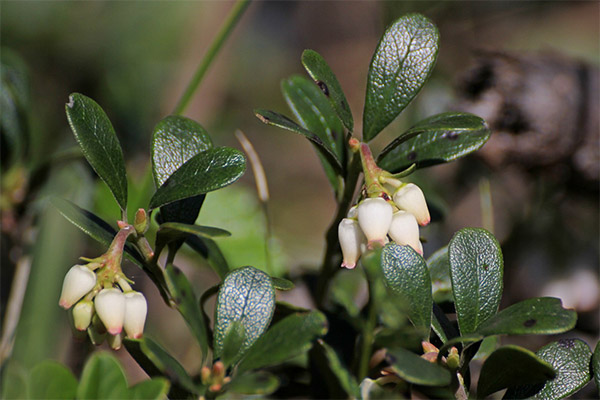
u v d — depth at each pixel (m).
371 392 0.24
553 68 0.37
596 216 0.36
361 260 0.27
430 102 0.42
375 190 0.24
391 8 0.43
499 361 0.23
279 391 0.28
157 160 0.25
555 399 0.23
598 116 0.36
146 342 0.23
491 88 0.37
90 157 0.24
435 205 0.30
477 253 0.24
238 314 0.23
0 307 0.31
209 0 0.47
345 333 0.28
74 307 0.24
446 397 0.24
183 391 0.24
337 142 0.27
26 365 0.30
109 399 0.22
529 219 0.36
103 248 0.33
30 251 0.30
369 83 0.25
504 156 0.36
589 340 0.33
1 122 0.31
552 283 0.34
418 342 0.25
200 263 0.33
